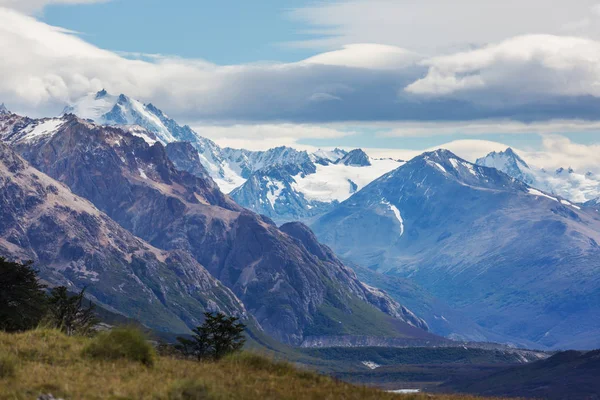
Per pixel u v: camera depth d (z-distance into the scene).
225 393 85.00
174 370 94.25
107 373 89.19
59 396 80.19
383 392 97.56
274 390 89.56
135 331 100.00
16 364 87.94
